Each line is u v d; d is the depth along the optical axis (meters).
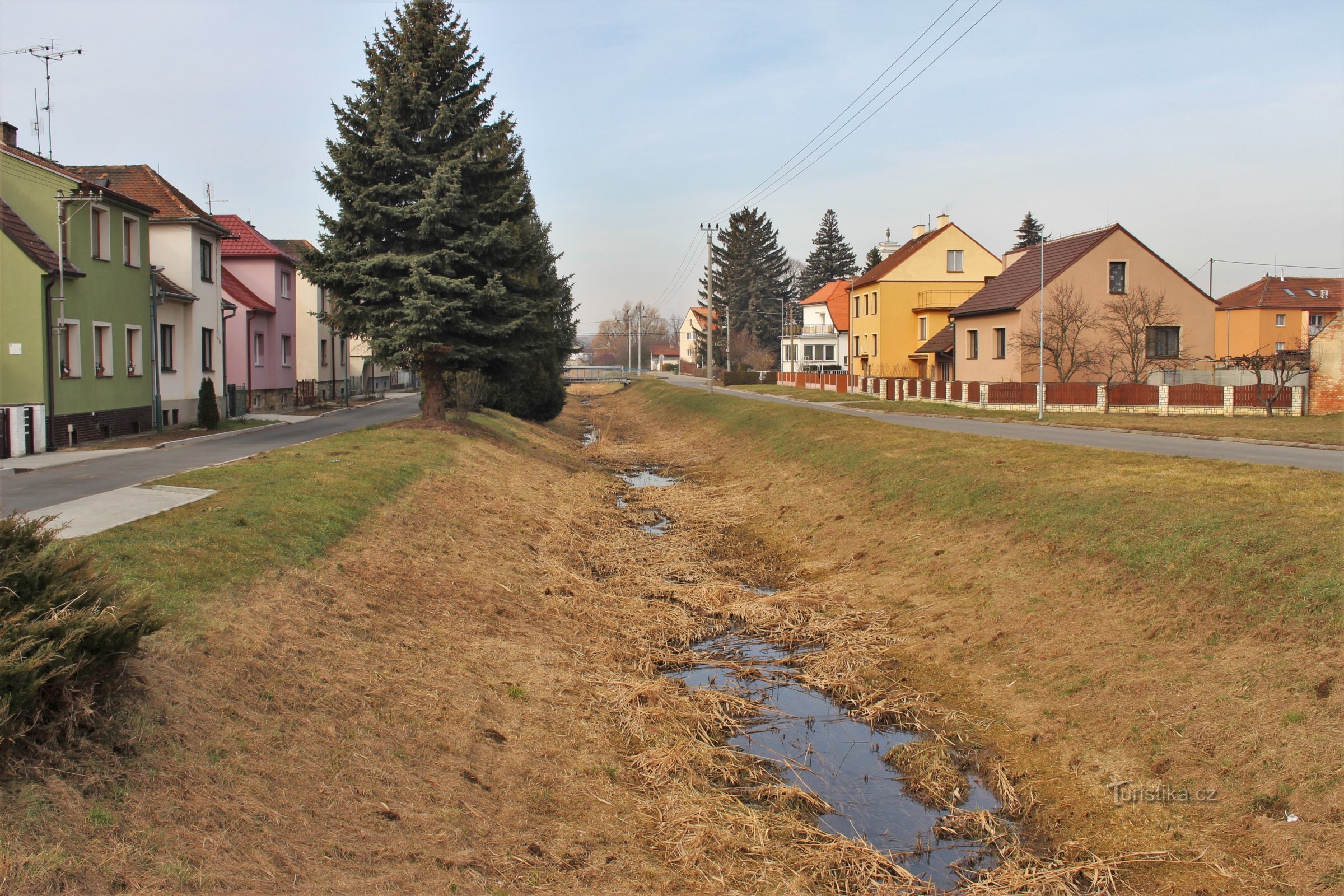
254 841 4.98
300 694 6.95
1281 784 6.36
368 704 7.26
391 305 22.27
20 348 20.41
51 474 15.55
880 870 6.28
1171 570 9.79
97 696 5.46
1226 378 37.88
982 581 11.97
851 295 63.34
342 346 48.25
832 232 106.88
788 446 26.31
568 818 6.58
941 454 19.11
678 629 11.91
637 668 10.35
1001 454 17.94
